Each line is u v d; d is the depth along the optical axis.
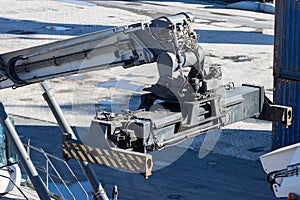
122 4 62.88
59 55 14.92
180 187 23.73
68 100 33.72
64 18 55.41
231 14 58.97
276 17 25.28
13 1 62.88
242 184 24.02
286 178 17.22
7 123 15.62
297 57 24.94
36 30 50.47
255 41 48.81
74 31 50.50
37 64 15.30
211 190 23.48
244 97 13.64
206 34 50.56
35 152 26.92
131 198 22.72
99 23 53.62
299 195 17.16
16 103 34.25
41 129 30.11
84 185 23.22
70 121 29.66
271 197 22.78
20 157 15.63
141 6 61.94
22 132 29.61
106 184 23.86
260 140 28.81
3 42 46.09
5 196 20.50
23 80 15.70
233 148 27.78
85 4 62.28
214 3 64.31
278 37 25.38
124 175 24.77
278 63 25.55
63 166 25.22
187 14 13.11
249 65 41.69
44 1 63.19
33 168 15.70
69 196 22.22
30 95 35.75
